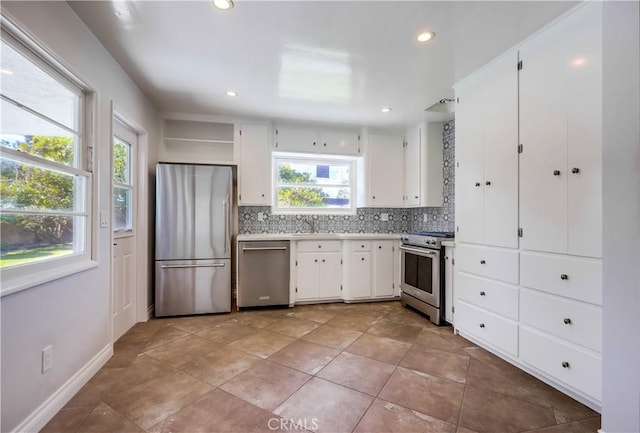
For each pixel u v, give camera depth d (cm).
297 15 176
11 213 135
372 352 233
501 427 150
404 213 447
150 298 311
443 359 222
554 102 182
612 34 137
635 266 131
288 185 418
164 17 177
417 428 149
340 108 330
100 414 156
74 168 177
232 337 260
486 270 235
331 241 372
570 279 172
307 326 289
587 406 166
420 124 384
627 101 132
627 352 133
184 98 302
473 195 249
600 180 158
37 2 142
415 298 331
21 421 135
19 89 140
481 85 241
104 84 209
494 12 174
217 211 321
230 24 184
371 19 180
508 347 214
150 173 311
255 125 370
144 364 210
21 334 135
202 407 163
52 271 157
